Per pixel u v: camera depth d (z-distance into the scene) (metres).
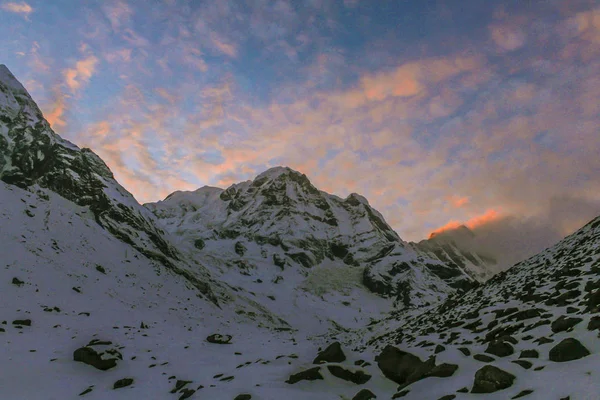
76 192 90.38
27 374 16.64
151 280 67.12
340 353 14.77
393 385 11.69
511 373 8.29
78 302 39.91
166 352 23.86
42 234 56.00
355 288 179.62
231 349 27.22
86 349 19.47
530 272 27.03
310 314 130.75
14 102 100.00
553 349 8.51
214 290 98.62
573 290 13.45
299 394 10.98
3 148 87.69
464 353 10.91
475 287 36.91
